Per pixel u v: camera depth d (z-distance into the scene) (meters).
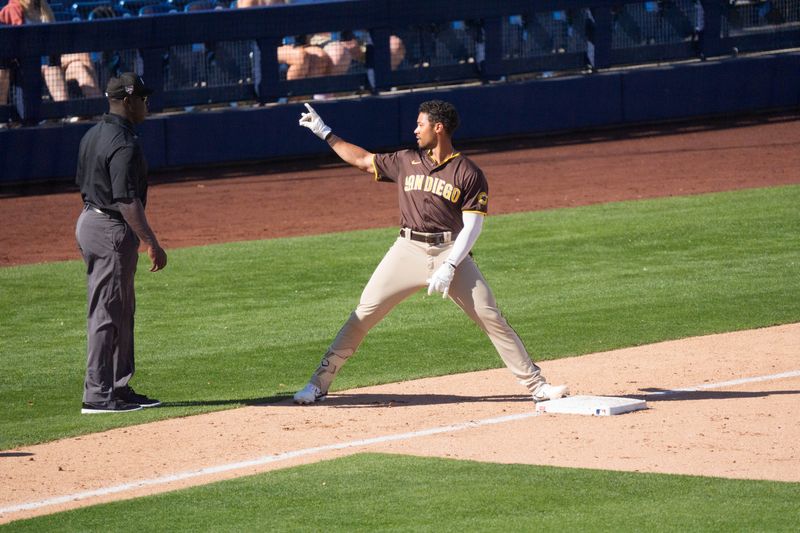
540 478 19.80
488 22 76.75
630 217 51.50
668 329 33.00
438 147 24.27
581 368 28.94
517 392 26.86
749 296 36.94
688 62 84.69
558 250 45.06
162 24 67.56
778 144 73.88
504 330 24.94
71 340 33.88
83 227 25.28
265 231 52.62
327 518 18.05
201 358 31.23
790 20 87.25
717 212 52.00
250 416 25.22
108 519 18.42
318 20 71.88
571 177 65.00
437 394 26.83
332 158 73.88
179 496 19.50
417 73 75.75
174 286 40.72
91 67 66.38
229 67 70.56
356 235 50.06
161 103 68.50
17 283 42.06
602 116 81.00
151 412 25.80
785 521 17.28
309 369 29.86
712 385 26.69
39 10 69.25
